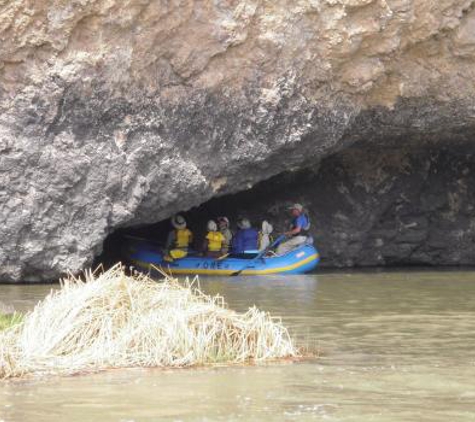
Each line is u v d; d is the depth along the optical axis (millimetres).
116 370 9875
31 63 18984
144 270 24828
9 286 19391
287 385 9305
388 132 23281
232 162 21000
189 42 19766
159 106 19922
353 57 20875
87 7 18797
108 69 19281
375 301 17422
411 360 10961
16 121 19062
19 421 7777
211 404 8414
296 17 20234
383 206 27016
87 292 10602
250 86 20500
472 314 15508
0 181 19125
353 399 8688
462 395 8898
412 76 21578
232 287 20250
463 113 22531
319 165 26562
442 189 27438
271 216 26688
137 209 20625
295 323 14281
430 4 20500
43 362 9891
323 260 26938
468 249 27797
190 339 10375
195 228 26719
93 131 19578
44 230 19484
